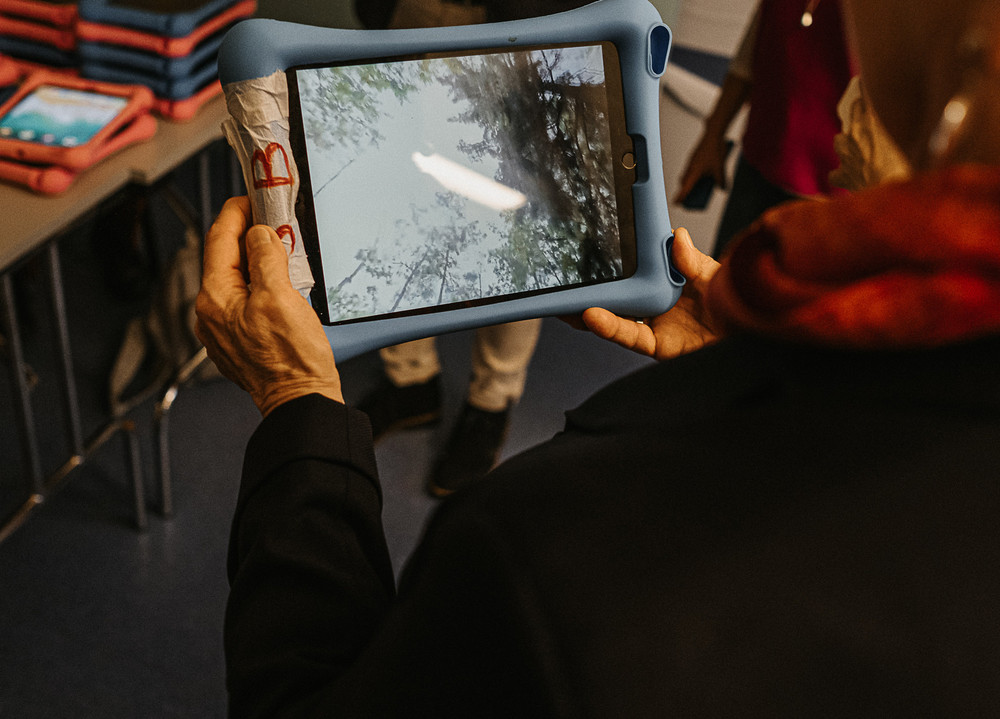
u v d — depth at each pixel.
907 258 0.27
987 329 0.27
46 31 1.38
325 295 0.69
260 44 0.62
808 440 0.30
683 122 2.18
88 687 1.35
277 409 0.58
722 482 0.30
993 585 0.27
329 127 0.67
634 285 0.77
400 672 0.34
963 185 0.27
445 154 0.71
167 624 1.46
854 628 0.26
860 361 0.30
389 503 1.72
